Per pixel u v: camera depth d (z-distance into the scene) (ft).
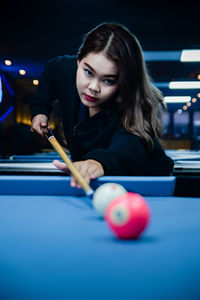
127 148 6.05
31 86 41.73
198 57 26.73
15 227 3.62
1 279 2.13
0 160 14.07
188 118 63.26
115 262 2.49
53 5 23.18
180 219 4.01
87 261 2.51
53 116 27.12
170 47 24.57
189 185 9.83
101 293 1.91
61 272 2.26
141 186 5.47
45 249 2.83
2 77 32.48
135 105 6.64
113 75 6.06
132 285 2.03
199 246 2.93
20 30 25.20
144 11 23.12
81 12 23.66
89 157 5.70
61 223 3.80
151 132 6.79
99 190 4.07
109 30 6.07
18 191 5.69
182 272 2.27
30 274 2.22
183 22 23.88
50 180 5.60
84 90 6.36
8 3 23.07
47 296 1.87
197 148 33.19
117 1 22.65
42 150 27.48
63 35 25.26
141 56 6.50
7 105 34.19
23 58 27.78
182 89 36.86
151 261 2.52
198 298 1.84
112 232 3.34
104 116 7.29
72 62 8.23
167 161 7.66
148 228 3.58
